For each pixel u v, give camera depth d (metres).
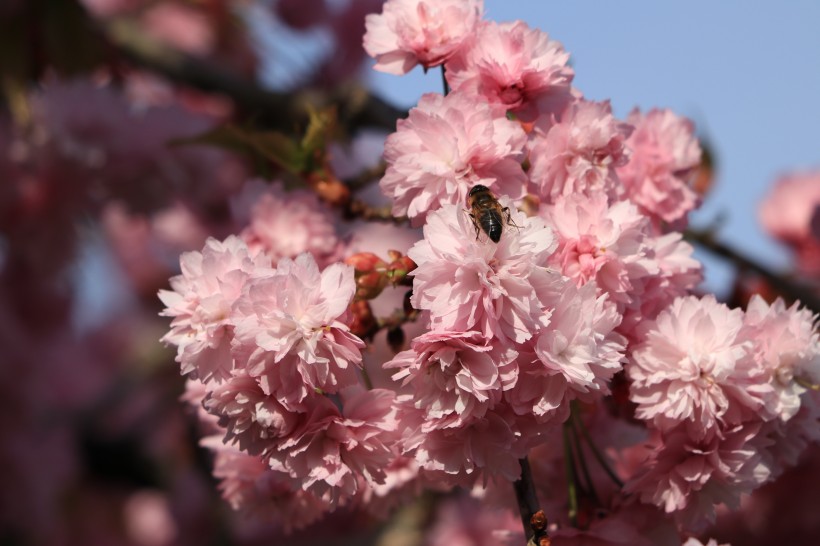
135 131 0.98
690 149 0.78
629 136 0.74
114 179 0.99
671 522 0.74
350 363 0.69
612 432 0.78
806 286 1.01
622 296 0.71
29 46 1.02
